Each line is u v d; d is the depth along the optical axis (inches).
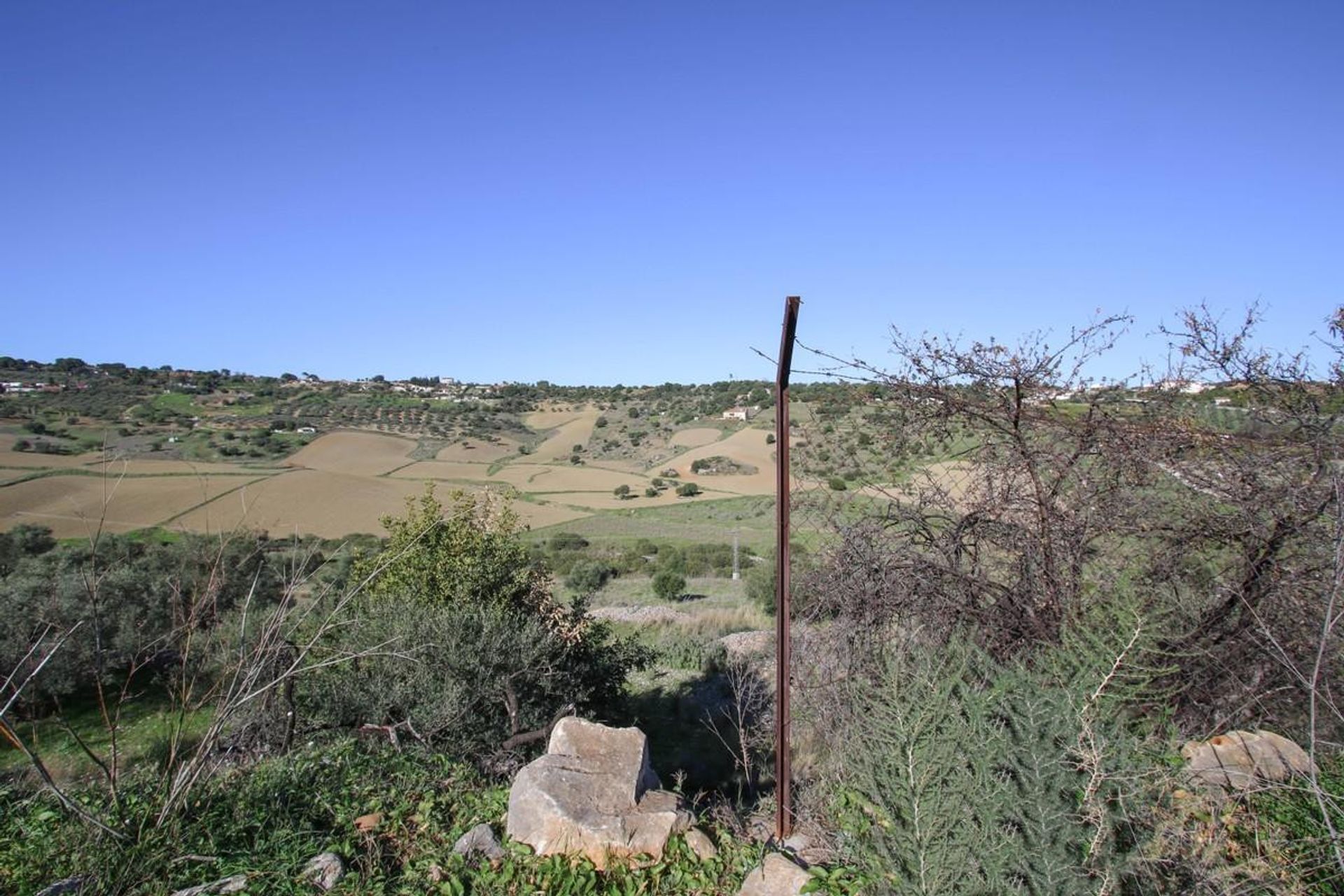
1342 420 201.0
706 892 159.2
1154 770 129.8
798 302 170.9
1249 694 192.9
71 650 401.7
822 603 223.3
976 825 127.0
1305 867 137.6
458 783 213.0
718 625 791.7
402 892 151.6
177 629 175.9
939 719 135.9
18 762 376.2
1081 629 165.8
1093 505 209.6
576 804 173.5
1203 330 214.5
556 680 382.3
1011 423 219.6
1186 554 204.5
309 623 313.1
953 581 215.9
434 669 322.0
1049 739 124.9
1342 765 176.2
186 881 150.0
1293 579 187.8
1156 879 122.4
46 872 149.1
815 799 184.5
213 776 185.0
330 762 213.0
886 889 134.0
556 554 1477.6
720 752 402.3
